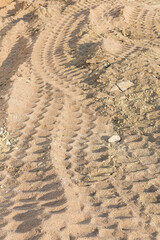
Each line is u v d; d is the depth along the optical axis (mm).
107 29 8336
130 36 7969
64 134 4156
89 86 5449
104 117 4523
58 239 2492
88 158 3648
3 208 2881
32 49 7555
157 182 3217
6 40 8789
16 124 4391
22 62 6906
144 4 10594
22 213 2789
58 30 8625
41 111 4734
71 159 3635
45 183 3203
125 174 3355
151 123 4211
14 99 4953
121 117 4473
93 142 3979
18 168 3510
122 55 6281
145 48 6652
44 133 4160
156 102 4633
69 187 3113
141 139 3945
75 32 8242
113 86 5203
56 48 7465
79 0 10758
